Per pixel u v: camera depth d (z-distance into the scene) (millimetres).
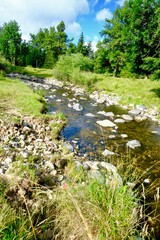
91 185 2885
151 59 15180
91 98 18516
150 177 5637
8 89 12648
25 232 2168
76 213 2496
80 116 11438
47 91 18781
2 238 1954
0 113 8164
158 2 22734
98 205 2561
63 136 7969
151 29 19812
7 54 52469
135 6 23344
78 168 5121
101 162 5859
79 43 59562
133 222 2604
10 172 3736
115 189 2793
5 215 2152
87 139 8070
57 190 3234
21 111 8930
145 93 19328
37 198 2973
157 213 4059
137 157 6969
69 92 20078
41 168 4695
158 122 12461
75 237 2375
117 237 2369
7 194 2740
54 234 2492
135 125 11227
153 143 8602
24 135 6555
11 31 51250
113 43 34062
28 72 36375
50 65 56906
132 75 29828
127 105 16391
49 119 9039
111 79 27375
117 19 34188
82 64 29203
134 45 25141
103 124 10445
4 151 5133
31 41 66688
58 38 58625
